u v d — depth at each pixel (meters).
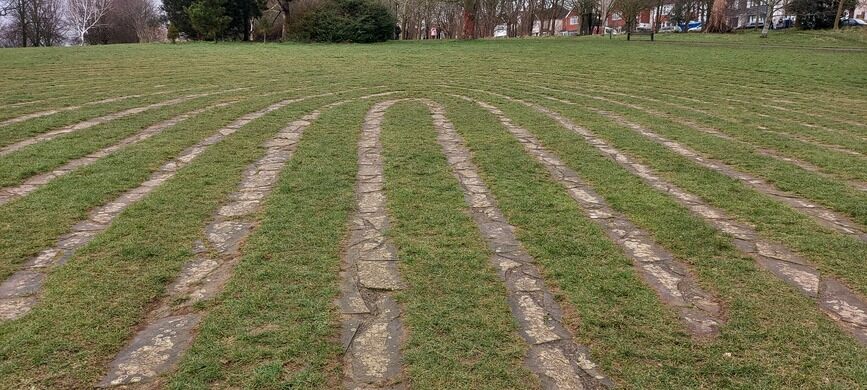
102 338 2.88
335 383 2.57
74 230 4.32
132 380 2.57
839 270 3.82
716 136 8.52
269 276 3.56
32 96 10.95
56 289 3.36
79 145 6.98
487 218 4.74
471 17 35.09
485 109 10.48
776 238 4.40
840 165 6.82
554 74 16.20
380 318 3.13
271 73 15.49
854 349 2.88
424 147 7.26
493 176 6.02
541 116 9.78
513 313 3.20
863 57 19.62
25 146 6.98
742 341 2.94
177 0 33.25
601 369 2.71
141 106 10.11
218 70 15.98
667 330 3.04
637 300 3.36
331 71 16.22
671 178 6.12
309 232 4.30
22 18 46.25
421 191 5.40
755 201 5.29
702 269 3.81
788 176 6.24
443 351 2.82
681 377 2.65
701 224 4.62
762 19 53.41
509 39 33.44
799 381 2.62
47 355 2.73
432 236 4.29
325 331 2.97
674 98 12.31
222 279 3.56
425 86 13.48
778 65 17.81
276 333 2.94
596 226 4.55
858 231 4.64
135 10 53.75
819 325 3.11
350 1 30.59
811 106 11.58
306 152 6.88
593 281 3.58
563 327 3.07
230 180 5.68
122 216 4.56
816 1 35.16
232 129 8.30
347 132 8.16
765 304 3.34
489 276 3.63
